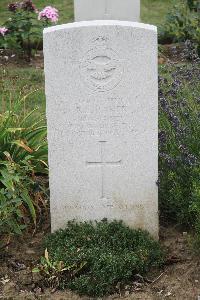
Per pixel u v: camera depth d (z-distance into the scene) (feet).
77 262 7.98
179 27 16.99
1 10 20.65
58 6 20.98
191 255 8.32
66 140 8.30
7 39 16.56
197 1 16.98
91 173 8.43
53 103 8.16
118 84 8.07
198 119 9.14
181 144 9.02
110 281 7.80
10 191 8.63
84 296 7.79
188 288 7.79
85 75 8.05
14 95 13.87
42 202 9.24
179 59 15.98
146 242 8.29
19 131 9.86
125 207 8.55
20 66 16.10
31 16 18.03
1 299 7.73
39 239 8.87
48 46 7.96
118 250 8.16
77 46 7.95
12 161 9.11
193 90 9.86
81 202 8.55
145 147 8.30
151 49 7.93
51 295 7.78
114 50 7.96
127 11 11.22
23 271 8.19
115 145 8.31
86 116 8.20
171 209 8.98
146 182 8.44
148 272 8.11
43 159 9.99
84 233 8.37
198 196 7.97
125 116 8.19
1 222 8.46
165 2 21.13
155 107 8.14
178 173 8.80
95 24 7.88
